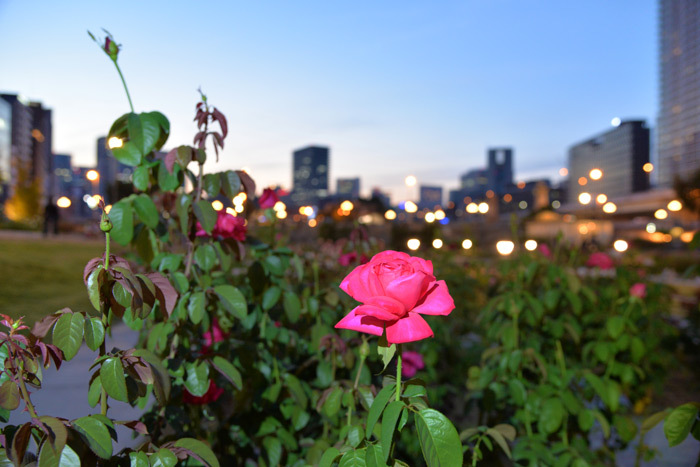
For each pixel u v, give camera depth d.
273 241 2.32
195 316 1.50
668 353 4.54
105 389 0.98
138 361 1.05
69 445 0.90
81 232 36.22
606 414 2.51
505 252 2.93
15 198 56.25
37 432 0.93
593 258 4.04
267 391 1.85
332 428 1.96
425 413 0.91
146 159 1.69
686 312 5.98
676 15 156.12
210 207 1.59
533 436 2.08
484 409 2.36
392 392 0.98
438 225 4.89
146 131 1.50
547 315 2.86
